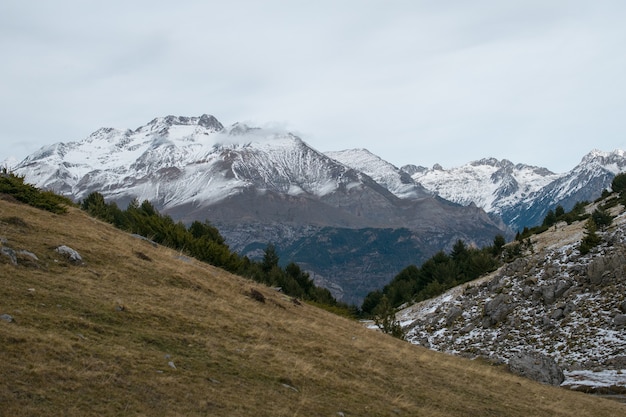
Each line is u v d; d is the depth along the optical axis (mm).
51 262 17906
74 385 10648
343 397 14914
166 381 12062
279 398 13336
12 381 10086
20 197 26000
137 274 20422
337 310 50188
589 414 21625
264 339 17953
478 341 56156
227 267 40969
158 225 40750
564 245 71938
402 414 14977
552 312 54781
